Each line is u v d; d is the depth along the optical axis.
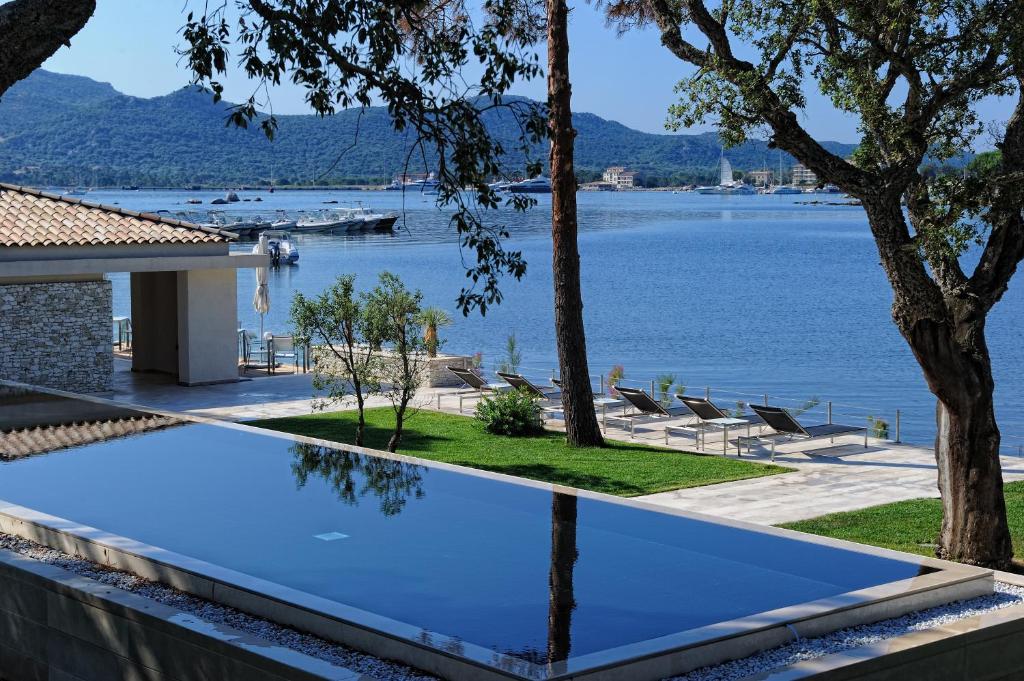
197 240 21.30
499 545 6.96
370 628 5.21
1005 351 43.56
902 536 11.06
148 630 5.77
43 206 21.44
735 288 70.19
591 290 68.44
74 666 6.29
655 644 5.06
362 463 9.45
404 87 8.42
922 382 34.41
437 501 8.16
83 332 20.33
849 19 9.77
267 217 135.50
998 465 10.12
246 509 7.95
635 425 18.48
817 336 46.91
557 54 16.30
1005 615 5.95
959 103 9.85
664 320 52.78
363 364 14.97
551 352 41.31
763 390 32.56
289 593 5.75
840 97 9.84
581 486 13.27
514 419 17.28
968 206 9.41
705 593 5.96
